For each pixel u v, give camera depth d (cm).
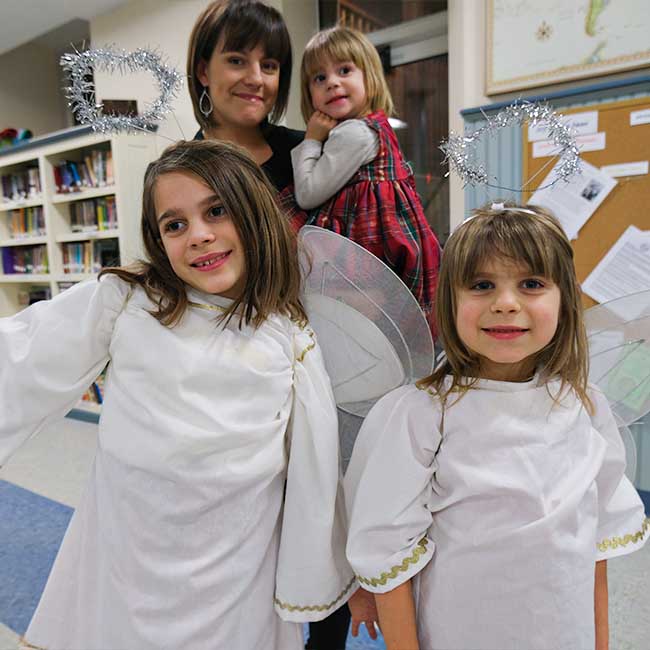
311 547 81
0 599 159
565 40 187
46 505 219
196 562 77
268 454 80
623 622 138
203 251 79
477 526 75
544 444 77
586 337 84
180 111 271
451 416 80
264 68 112
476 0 204
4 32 343
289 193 116
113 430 79
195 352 78
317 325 95
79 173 320
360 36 114
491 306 74
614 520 85
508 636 74
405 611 77
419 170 260
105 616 80
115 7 310
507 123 93
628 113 178
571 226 192
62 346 80
